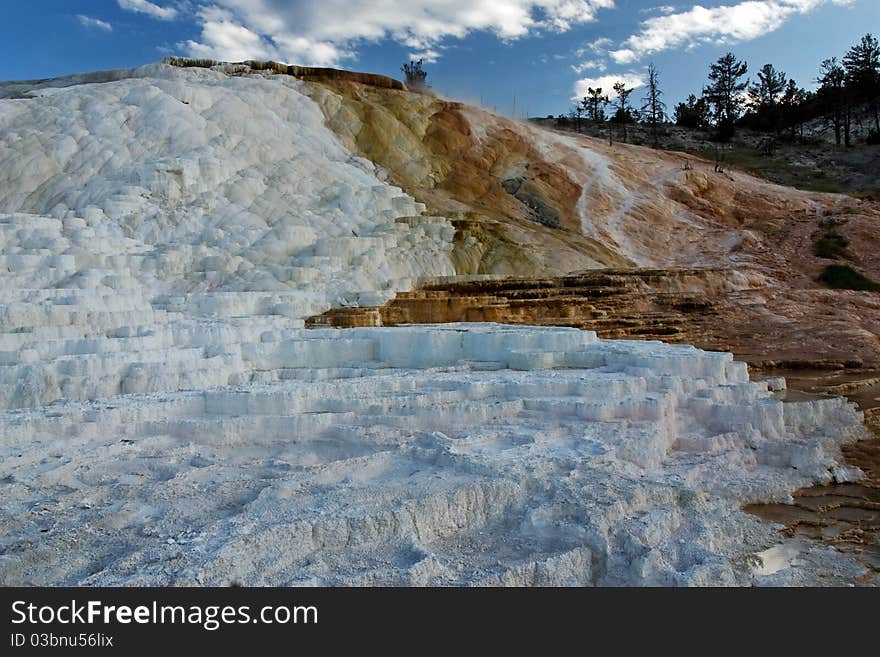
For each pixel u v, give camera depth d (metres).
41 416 6.78
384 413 7.25
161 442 6.73
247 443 6.85
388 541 4.64
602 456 5.97
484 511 5.14
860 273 20.50
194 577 3.91
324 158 22.09
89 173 18.66
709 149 40.31
